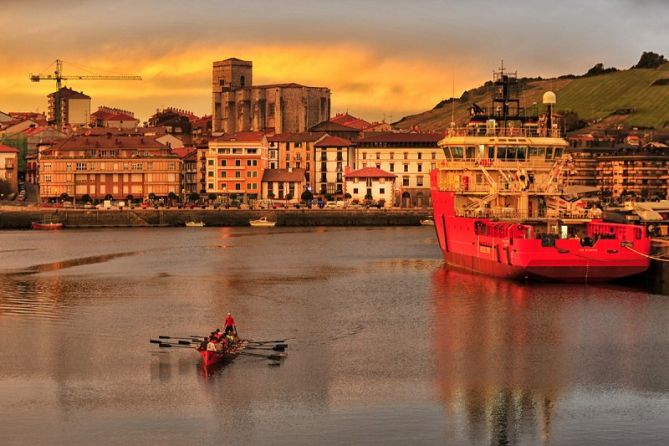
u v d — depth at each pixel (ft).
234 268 479.00
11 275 448.65
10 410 216.54
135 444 196.75
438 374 244.01
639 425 206.49
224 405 219.41
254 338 286.87
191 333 295.69
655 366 249.96
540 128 432.66
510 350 268.41
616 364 252.21
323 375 243.19
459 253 436.35
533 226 392.27
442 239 462.60
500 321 307.37
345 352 267.59
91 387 233.35
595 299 338.75
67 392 229.45
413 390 230.48
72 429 204.85
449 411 215.31
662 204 469.98
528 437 200.23
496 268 390.42
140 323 312.91
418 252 572.10
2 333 295.48
